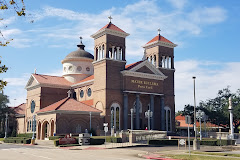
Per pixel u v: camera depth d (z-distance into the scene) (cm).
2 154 2795
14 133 7362
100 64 6425
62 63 8350
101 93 6266
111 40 6431
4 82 1328
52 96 7206
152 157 2522
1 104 8044
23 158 2358
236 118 8250
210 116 8112
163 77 6912
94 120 5897
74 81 7925
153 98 6725
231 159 2216
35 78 7306
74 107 5791
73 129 5616
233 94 8912
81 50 8400
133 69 6475
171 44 7469
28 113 7462
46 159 2267
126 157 2538
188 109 8288
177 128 8556
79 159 2281
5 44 1188
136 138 4700
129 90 6356
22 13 1046
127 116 6309
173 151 3141
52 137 5175
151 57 7519
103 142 4569
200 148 3678
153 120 6638
